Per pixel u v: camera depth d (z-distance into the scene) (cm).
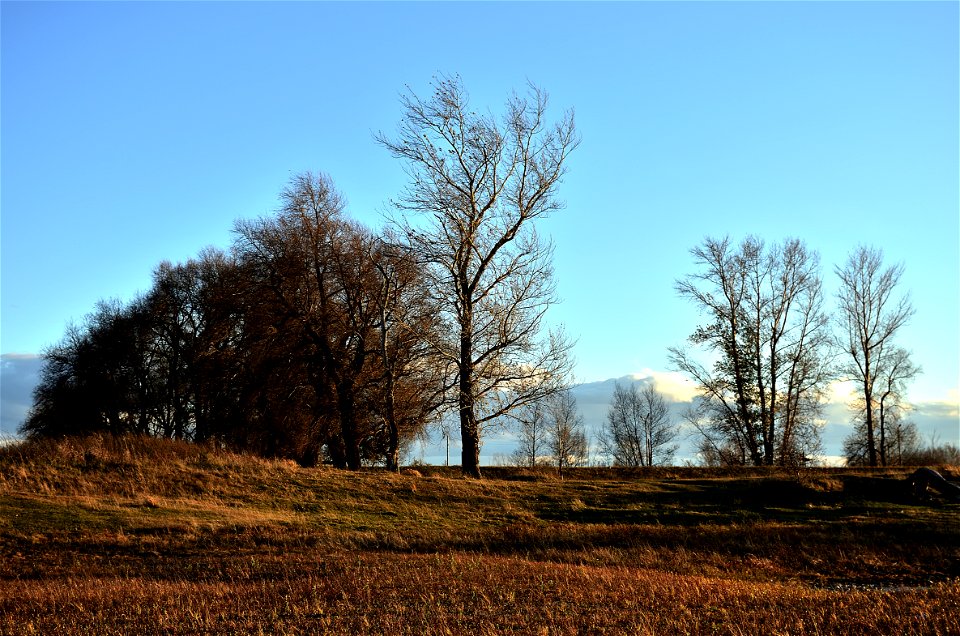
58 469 2831
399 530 2372
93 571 1750
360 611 1243
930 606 1199
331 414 3694
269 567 1730
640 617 1166
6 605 1351
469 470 3534
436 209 3516
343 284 3853
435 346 3441
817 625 1099
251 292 3888
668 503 3002
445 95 3525
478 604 1286
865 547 2138
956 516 2709
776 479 3281
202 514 2430
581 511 2834
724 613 1201
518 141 3600
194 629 1147
